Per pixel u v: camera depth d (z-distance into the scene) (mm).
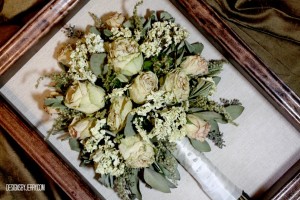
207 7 492
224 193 499
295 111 488
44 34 501
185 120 433
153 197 524
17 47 498
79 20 522
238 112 498
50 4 498
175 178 480
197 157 490
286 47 584
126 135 419
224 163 525
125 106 418
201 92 461
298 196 474
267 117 516
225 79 519
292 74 593
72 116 453
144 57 448
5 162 603
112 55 414
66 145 525
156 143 464
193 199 522
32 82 525
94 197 492
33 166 609
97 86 431
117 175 443
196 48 492
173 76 418
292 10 556
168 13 495
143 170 488
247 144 522
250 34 592
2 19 606
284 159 517
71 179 495
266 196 504
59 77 454
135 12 436
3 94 528
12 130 499
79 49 453
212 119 483
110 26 484
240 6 569
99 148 445
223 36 490
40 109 528
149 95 410
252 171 522
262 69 490
